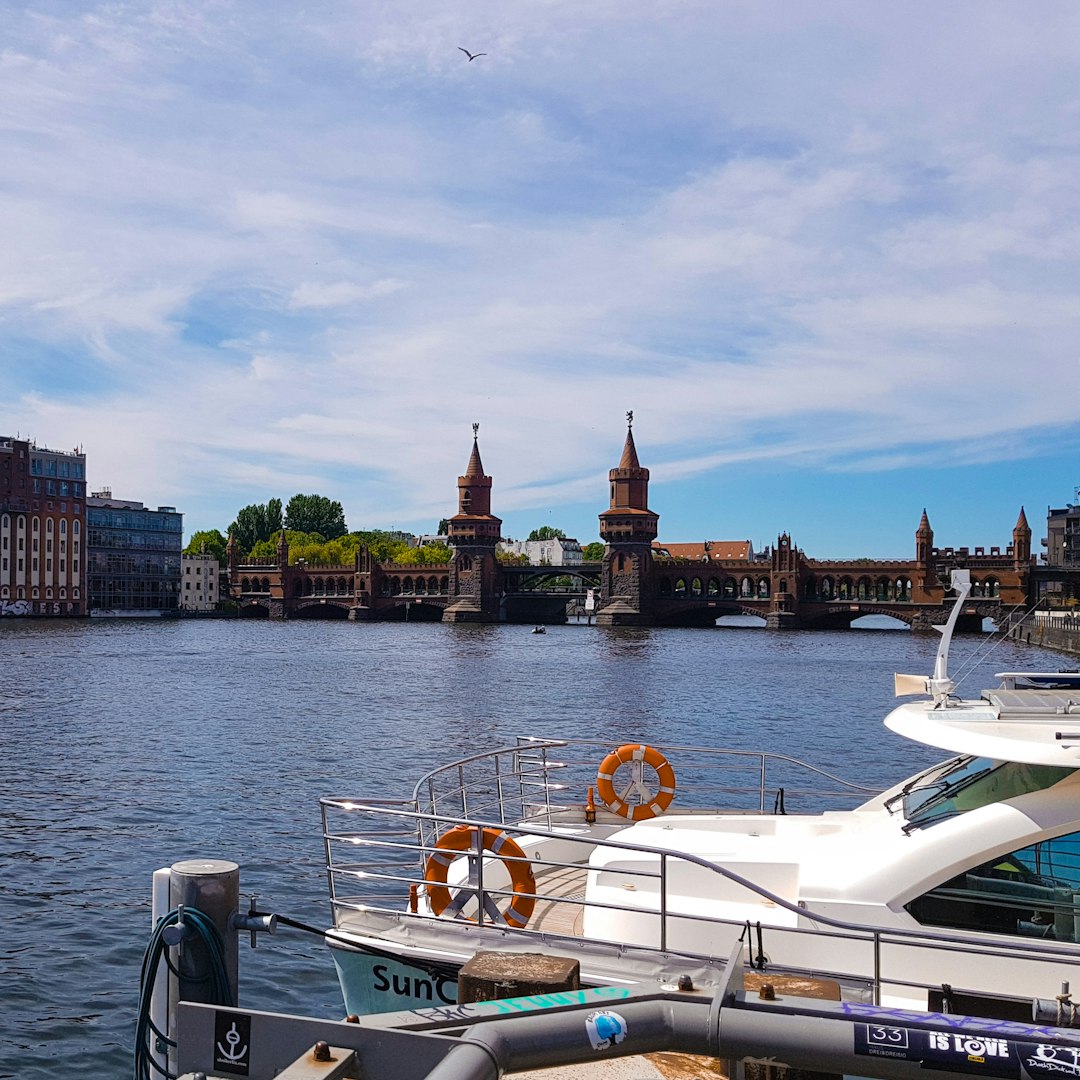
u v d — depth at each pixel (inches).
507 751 546.0
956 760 421.7
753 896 377.4
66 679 3289.9
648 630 7524.6
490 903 418.3
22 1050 613.9
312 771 1547.7
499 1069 217.2
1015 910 339.9
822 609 7593.5
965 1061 217.6
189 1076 270.1
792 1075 271.4
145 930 807.7
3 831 1126.4
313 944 768.9
